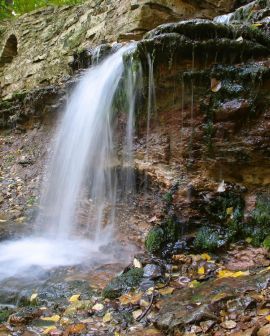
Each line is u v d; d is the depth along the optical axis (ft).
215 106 11.69
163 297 9.04
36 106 22.40
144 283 9.71
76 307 9.09
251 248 10.75
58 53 27.53
